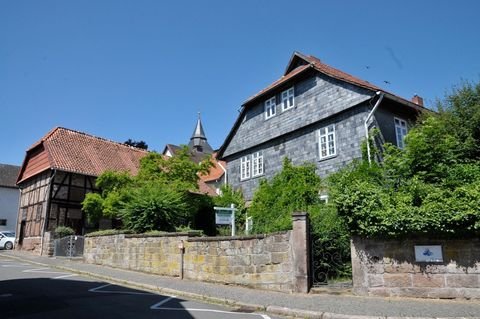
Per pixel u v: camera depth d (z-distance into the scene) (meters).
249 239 12.10
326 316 8.55
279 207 17.67
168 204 17.91
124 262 16.62
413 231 9.95
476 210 9.39
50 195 25.34
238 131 26.69
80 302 9.60
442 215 9.66
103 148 30.70
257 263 11.80
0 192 45.94
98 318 7.89
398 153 13.65
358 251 10.48
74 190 26.55
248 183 25.03
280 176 19.92
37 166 28.41
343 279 10.93
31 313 8.19
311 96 21.34
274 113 23.77
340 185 11.62
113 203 21.25
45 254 23.48
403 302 9.43
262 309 9.45
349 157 18.72
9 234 32.59
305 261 10.82
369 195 10.49
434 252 9.90
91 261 18.91
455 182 11.30
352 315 8.40
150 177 22.09
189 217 22.16
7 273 15.25
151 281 13.27
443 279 9.75
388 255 10.22
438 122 14.49
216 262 12.83
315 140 20.78
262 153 24.30
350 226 10.48
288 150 22.38
